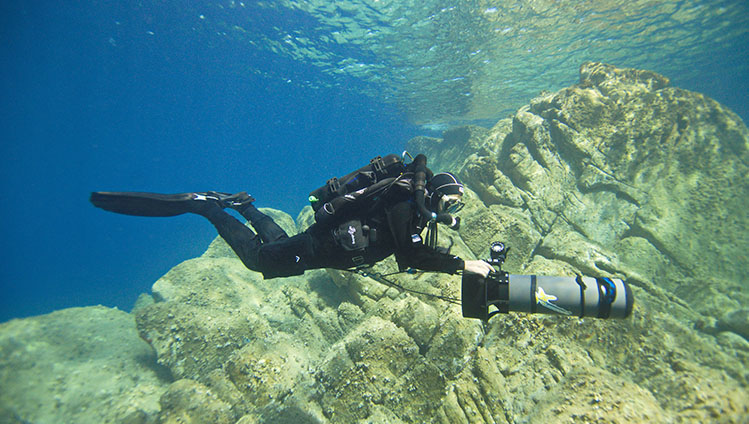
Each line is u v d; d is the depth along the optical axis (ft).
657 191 27.40
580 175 29.78
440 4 50.29
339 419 15.06
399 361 15.57
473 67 70.13
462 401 13.89
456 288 18.19
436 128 136.15
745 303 21.33
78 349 20.35
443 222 6.37
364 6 54.39
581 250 24.18
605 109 30.32
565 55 64.64
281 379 17.33
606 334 16.17
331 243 7.49
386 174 7.75
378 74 81.87
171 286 27.30
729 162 26.78
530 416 12.92
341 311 22.36
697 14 52.75
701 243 25.00
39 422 15.75
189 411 16.79
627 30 56.24
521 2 47.83
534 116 31.83
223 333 21.89
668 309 21.74
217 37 81.87
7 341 18.62
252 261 8.06
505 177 29.40
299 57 83.76
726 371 16.46
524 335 16.26
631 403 10.85
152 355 22.82
